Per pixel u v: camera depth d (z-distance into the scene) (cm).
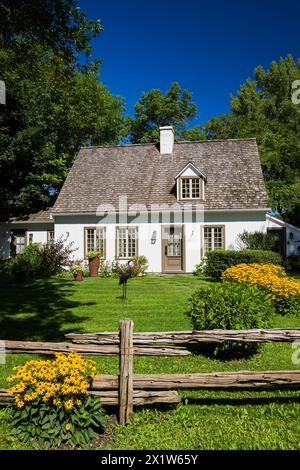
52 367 394
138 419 418
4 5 805
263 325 639
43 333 773
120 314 938
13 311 973
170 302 1097
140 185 2103
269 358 635
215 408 458
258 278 968
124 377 414
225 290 676
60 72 1029
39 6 815
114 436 396
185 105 3859
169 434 400
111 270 1941
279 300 944
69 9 845
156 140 3628
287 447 375
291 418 435
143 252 2003
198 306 665
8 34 870
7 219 2528
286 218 2681
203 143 2266
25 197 2498
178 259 1977
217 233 1948
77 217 2070
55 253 1889
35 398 386
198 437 395
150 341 447
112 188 2119
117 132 3469
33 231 2495
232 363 612
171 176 2116
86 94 2995
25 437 379
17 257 1880
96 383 418
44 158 2614
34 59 995
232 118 3525
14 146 2297
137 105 3844
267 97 4144
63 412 380
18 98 2300
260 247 1814
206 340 453
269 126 3494
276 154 2933
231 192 1972
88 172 2241
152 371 571
